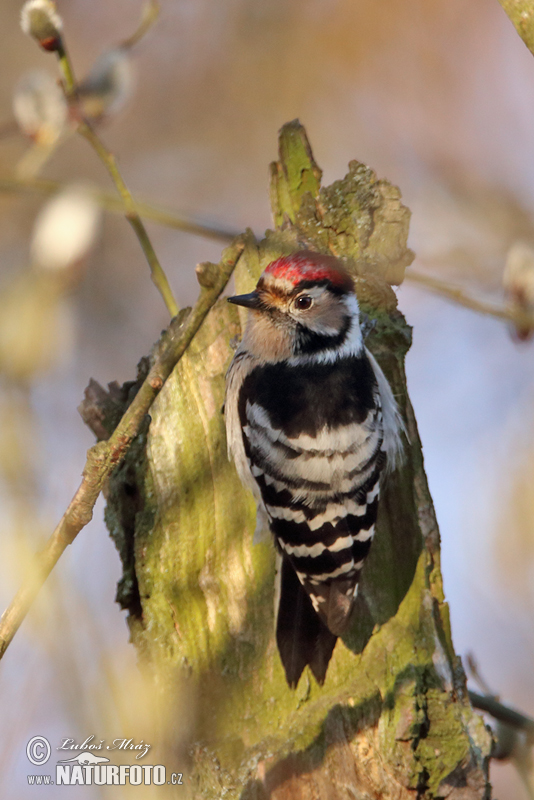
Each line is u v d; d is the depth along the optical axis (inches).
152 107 589.3
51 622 232.5
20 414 272.1
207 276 237.1
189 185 578.6
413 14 583.5
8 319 279.1
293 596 305.7
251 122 585.0
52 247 287.3
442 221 526.3
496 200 537.0
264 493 306.5
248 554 319.3
